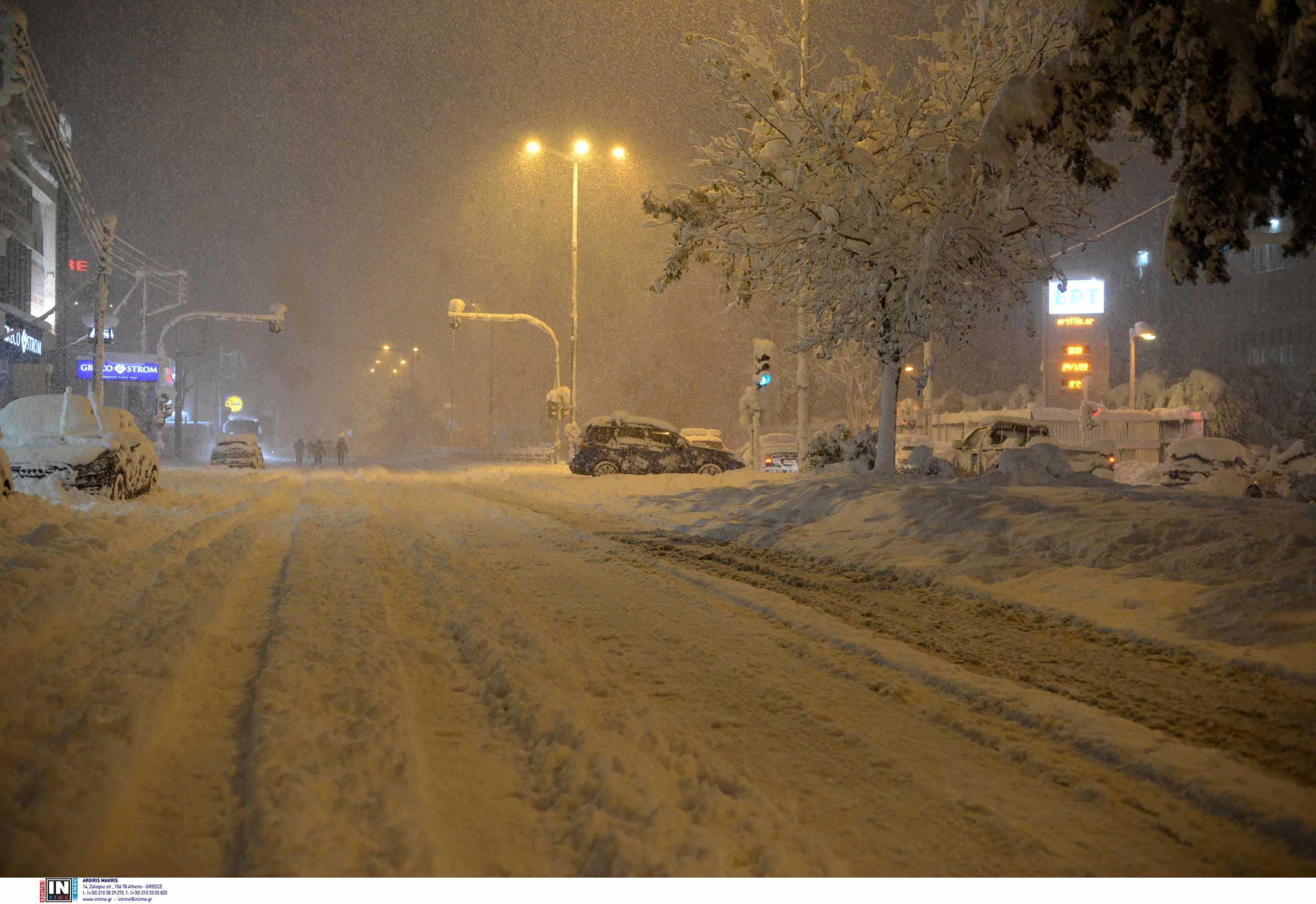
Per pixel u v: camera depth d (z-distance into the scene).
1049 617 6.59
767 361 25.41
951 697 4.70
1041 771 3.67
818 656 5.46
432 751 3.71
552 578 8.26
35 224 44.66
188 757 3.54
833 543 10.25
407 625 6.08
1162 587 6.85
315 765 3.30
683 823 2.96
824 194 14.60
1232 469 22.30
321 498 17.41
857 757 3.81
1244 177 6.57
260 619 6.09
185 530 10.28
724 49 14.41
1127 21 6.89
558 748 3.59
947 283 14.30
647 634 6.04
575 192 36.25
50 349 46.59
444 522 13.27
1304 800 3.19
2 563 6.86
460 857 2.74
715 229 15.38
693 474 25.52
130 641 5.06
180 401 51.06
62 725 3.60
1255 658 5.15
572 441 37.44
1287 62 5.88
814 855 2.80
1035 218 14.17
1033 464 15.09
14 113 34.03
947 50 14.80
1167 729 4.16
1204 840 3.04
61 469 13.93
